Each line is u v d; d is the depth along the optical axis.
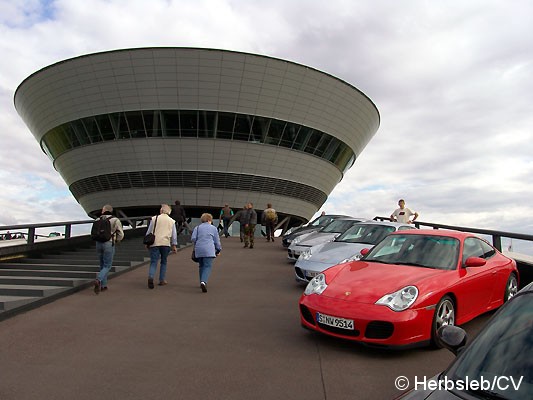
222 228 29.41
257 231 41.44
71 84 37.09
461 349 2.67
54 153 41.97
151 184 38.38
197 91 36.59
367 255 6.86
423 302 5.23
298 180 40.69
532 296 2.71
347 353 5.33
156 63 35.91
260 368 4.81
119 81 36.41
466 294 5.92
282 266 13.68
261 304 8.20
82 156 39.25
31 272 10.74
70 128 39.12
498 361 2.39
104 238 9.21
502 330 2.57
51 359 5.09
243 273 12.19
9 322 6.82
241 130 38.00
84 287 9.66
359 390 4.21
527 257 9.20
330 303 5.48
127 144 37.62
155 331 6.32
